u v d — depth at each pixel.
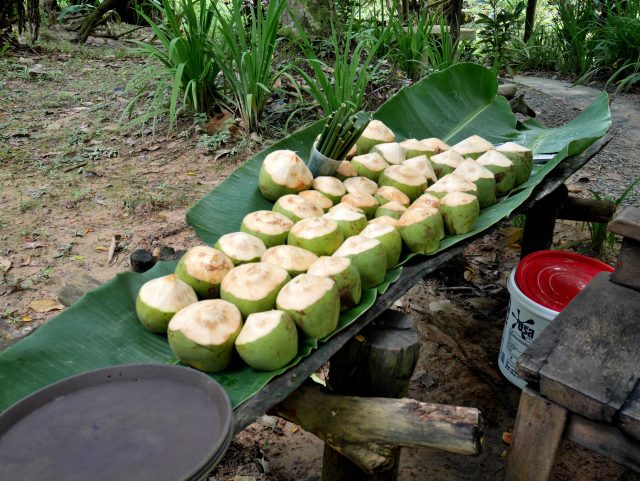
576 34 9.21
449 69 3.36
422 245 1.99
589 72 8.46
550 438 1.55
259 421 2.60
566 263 2.68
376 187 2.29
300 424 1.59
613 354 1.57
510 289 2.62
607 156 5.72
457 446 1.44
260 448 2.46
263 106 5.23
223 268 1.73
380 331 1.76
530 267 2.65
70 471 1.09
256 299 1.58
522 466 1.62
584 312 1.73
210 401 1.27
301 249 1.81
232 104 5.52
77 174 4.64
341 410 1.54
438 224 2.01
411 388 2.78
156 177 4.64
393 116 3.05
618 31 8.52
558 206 3.11
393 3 6.03
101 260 3.60
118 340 1.63
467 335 3.17
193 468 1.03
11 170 4.64
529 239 3.24
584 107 7.34
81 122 5.54
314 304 1.53
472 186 2.23
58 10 9.11
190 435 1.17
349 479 1.88
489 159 2.43
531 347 1.60
